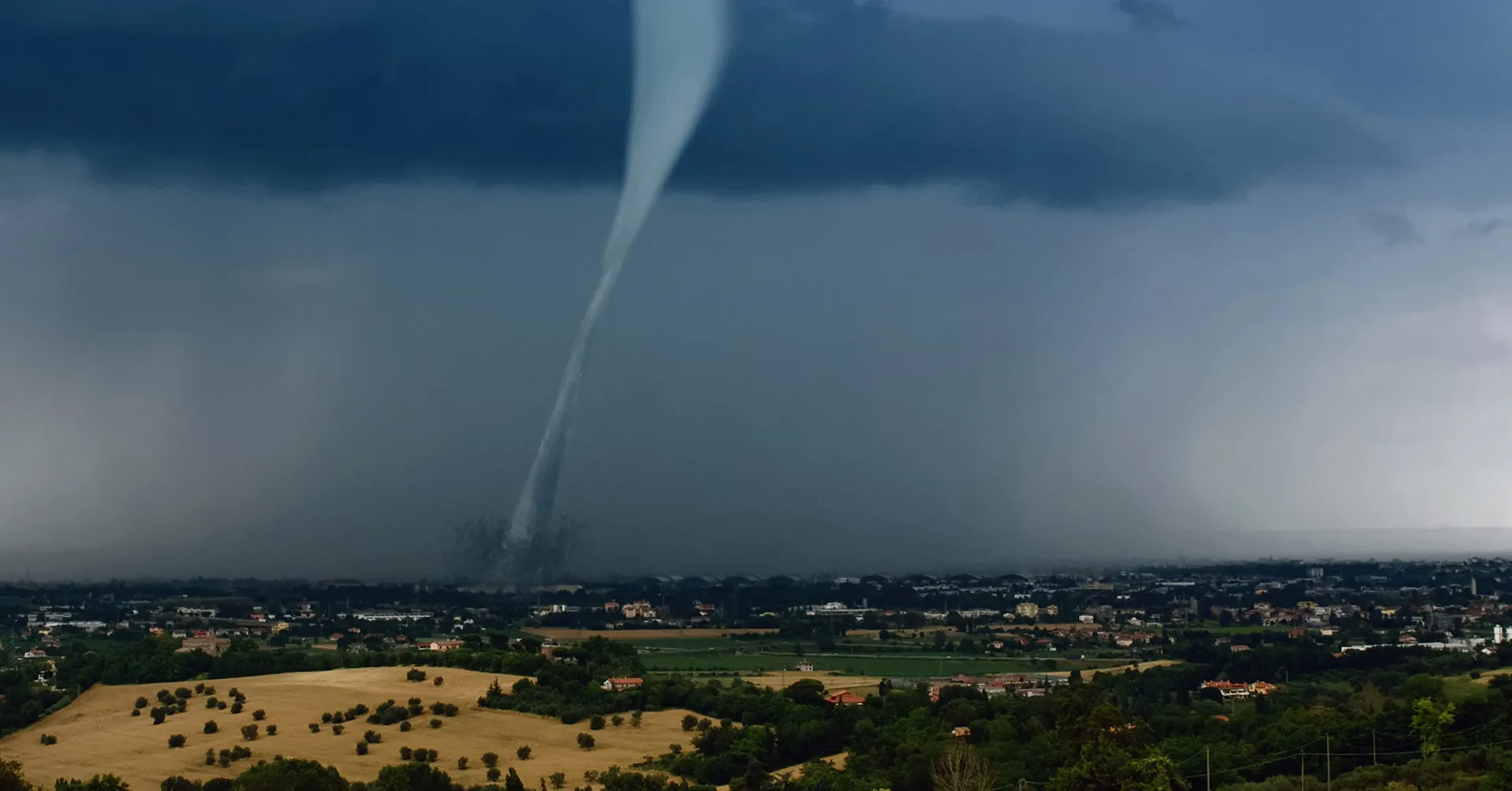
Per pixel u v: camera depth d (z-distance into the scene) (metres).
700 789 163.50
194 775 175.62
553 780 168.38
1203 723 187.88
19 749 192.88
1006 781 158.88
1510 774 141.50
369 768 176.88
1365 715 175.25
